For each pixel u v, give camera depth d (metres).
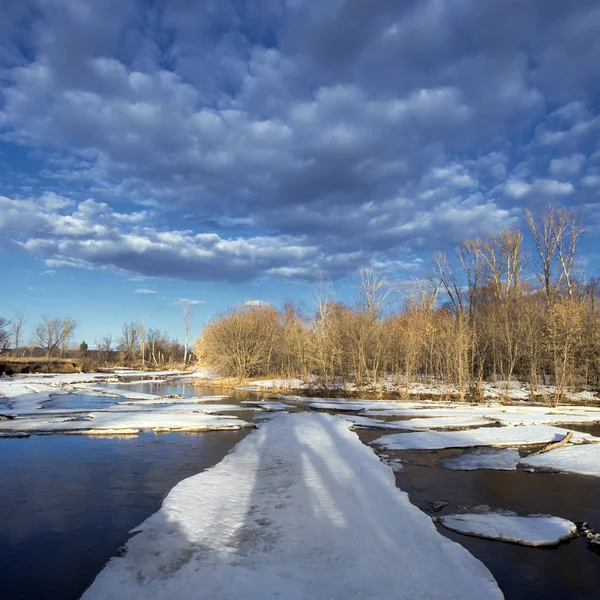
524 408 27.88
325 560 6.91
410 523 8.49
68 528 8.59
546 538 8.34
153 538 7.71
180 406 27.09
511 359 33.47
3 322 77.56
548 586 6.75
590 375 37.41
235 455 13.63
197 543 7.51
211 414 23.78
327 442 15.63
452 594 6.01
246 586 6.10
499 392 35.41
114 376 59.50
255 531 8.00
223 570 6.57
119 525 8.74
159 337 106.25
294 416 22.09
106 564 6.83
